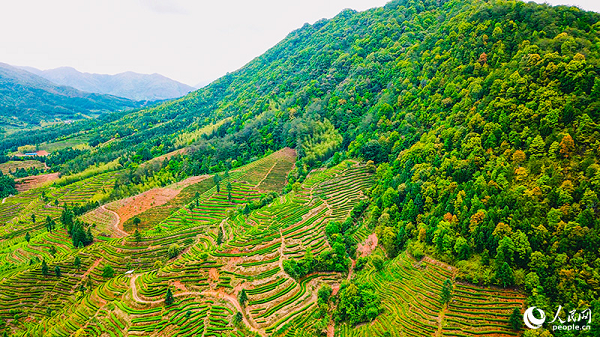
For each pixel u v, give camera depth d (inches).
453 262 3189.0
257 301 3457.2
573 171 2910.9
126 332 3198.8
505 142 3469.5
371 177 5216.5
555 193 2864.2
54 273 4318.4
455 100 4685.0
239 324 3203.7
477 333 2672.2
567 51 3619.6
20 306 3897.6
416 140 4854.8
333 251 3934.5
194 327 3235.7
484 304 2812.5
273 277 3705.7
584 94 3196.4
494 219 3073.3
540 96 3432.6
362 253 4013.3
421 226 3582.7
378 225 4121.6
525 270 2785.4
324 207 4854.8
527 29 4439.0
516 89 3686.0
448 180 3737.7
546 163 3085.6
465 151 3779.5
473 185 3425.2
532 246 2805.1
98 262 4468.5
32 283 4168.3
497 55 4500.5
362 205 4640.8
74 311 3649.1
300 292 3602.4
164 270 3875.5
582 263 2536.9
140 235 4862.2
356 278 3668.8
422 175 4037.9
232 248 4124.0
